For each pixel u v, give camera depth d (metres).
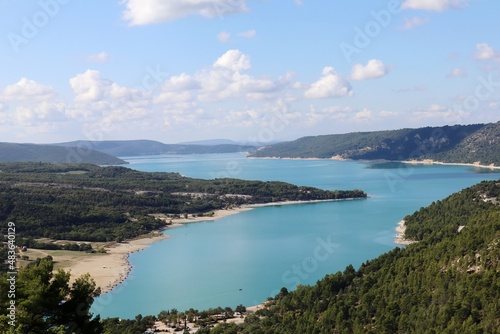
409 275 136.12
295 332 122.38
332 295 145.75
